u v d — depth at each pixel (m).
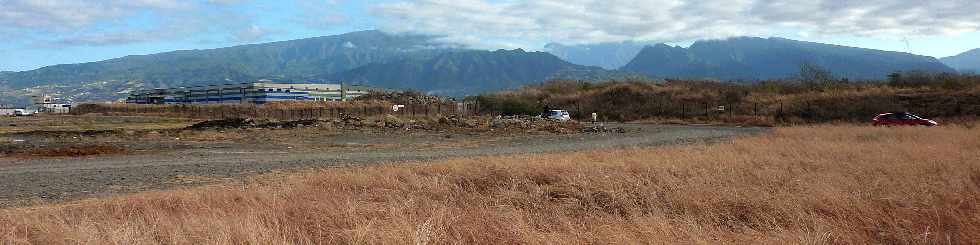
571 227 6.54
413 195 8.50
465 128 36.56
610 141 27.31
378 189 9.17
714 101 60.00
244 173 14.45
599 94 70.81
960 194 8.23
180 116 69.19
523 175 9.88
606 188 8.59
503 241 6.33
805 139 21.62
